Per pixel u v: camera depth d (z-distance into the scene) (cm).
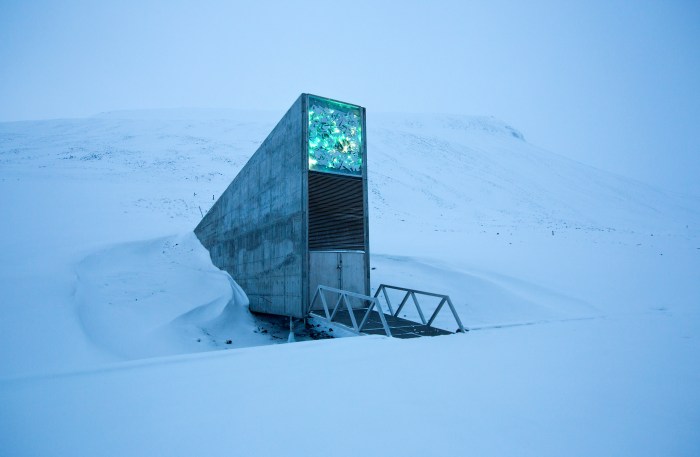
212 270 1337
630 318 850
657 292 1264
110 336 694
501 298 1148
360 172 941
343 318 814
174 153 4731
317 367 423
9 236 1263
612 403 313
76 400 323
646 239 3183
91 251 1122
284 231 932
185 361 450
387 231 2733
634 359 462
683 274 1589
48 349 571
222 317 945
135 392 342
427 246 2144
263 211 1096
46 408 306
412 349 514
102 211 2194
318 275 901
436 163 5906
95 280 949
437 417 282
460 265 1528
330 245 1091
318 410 296
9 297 700
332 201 1068
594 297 1198
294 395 332
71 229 1556
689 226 4594
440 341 573
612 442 242
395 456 222
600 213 4800
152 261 1259
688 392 341
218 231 1592
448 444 238
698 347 534
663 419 280
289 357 469
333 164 896
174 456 227
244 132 6266
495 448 233
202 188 3475
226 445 240
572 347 530
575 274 1564
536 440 244
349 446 236
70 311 698
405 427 264
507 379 379
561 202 5050
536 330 681
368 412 292
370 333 664
